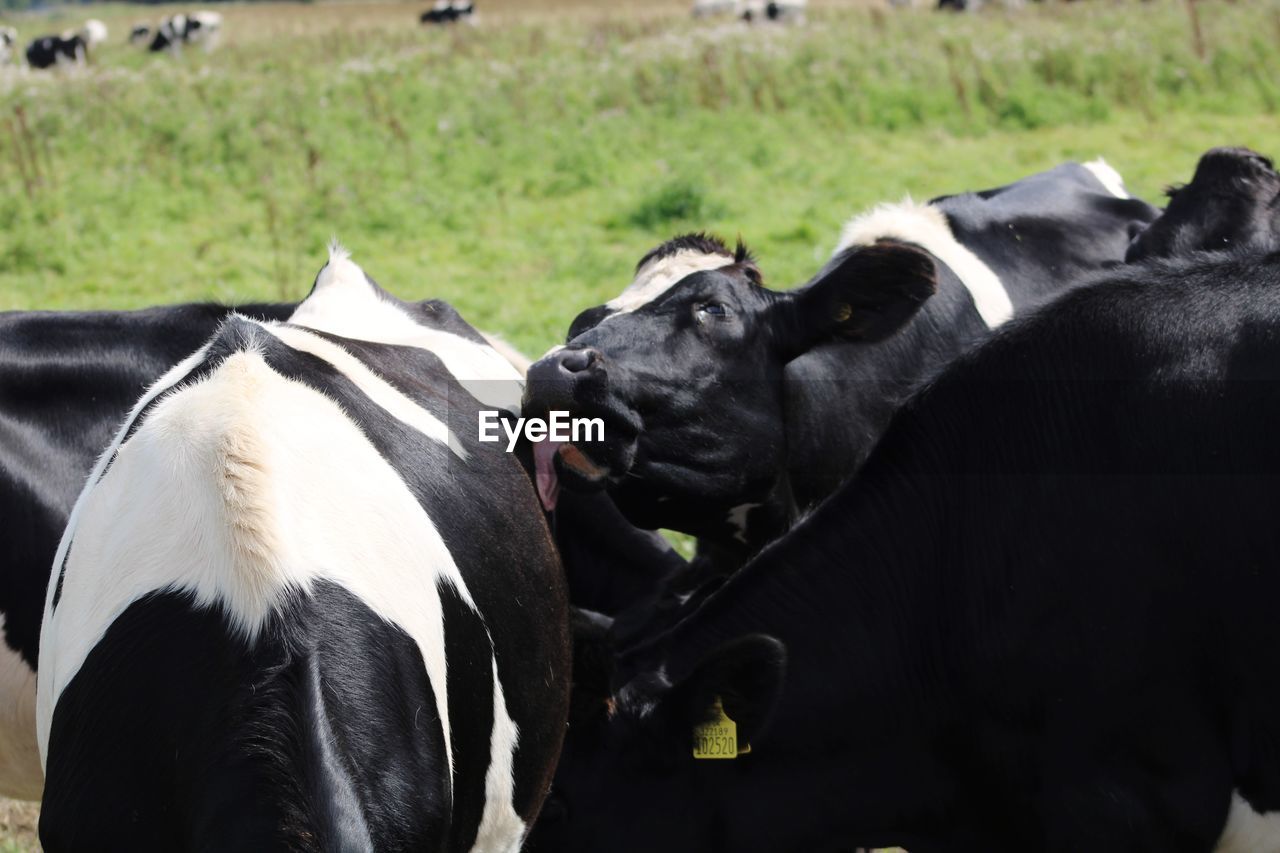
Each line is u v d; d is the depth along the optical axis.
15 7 117.12
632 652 3.62
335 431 3.04
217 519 2.71
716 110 16.83
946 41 19.09
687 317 4.51
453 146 15.61
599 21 30.70
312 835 2.42
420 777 2.70
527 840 3.50
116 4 97.75
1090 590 3.54
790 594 3.69
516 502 3.62
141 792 2.57
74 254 12.53
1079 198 6.58
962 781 3.72
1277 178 5.92
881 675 3.67
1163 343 3.62
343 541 2.81
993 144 15.38
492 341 4.66
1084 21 20.14
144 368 4.31
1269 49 17.64
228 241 12.94
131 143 16.05
